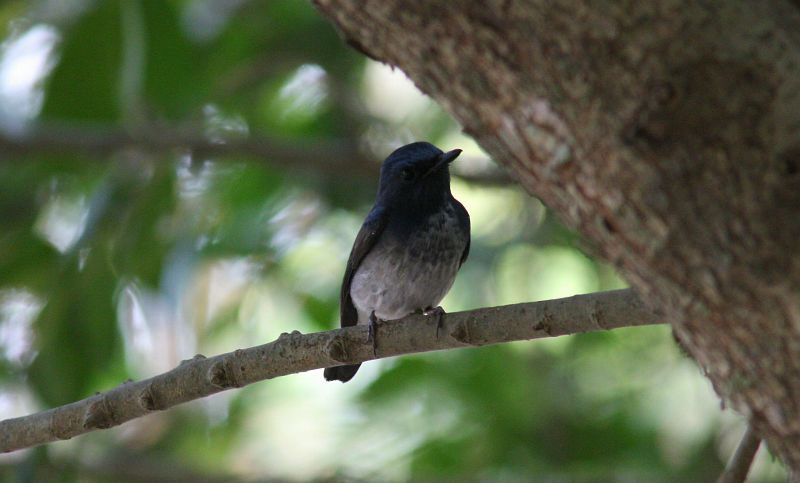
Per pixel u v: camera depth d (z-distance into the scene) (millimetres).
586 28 3031
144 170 13547
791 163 2855
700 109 2926
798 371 2945
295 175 14414
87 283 12367
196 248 13211
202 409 14820
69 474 13016
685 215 2986
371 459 13078
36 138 12648
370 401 13680
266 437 14297
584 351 13312
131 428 14836
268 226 13812
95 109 13336
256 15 14211
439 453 12734
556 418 12930
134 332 13812
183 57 13266
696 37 2920
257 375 6574
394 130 14516
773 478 10492
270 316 14219
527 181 3518
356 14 3604
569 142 3189
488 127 3494
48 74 13164
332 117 14961
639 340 13062
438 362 13438
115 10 12625
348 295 9891
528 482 11094
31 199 13781
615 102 3029
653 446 12492
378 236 9375
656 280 3184
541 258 13664
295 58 14539
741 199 2906
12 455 12516
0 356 13555
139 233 12930
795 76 2861
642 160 3010
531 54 3174
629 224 3133
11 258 13297
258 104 14969
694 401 12555
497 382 13180
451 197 9547
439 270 9336
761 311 2949
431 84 3570
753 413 3158
